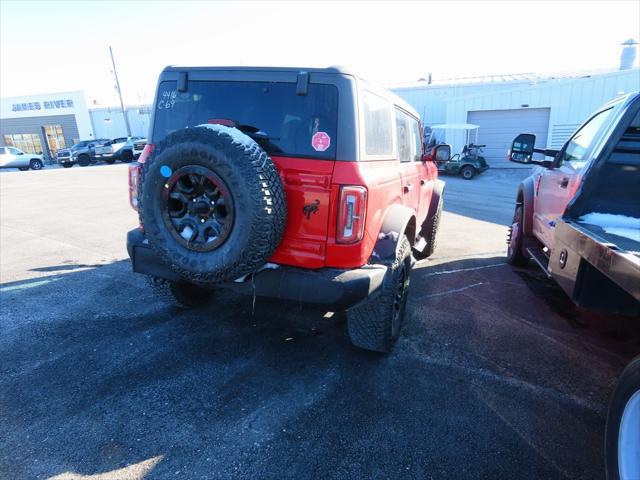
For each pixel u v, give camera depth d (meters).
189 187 2.50
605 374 3.12
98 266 5.36
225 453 2.25
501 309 4.26
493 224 8.76
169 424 2.46
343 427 2.46
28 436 2.35
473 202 11.89
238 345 3.39
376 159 2.94
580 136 3.99
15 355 3.19
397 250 2.97
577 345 3.55
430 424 2.51
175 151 2.42
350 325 3.09
